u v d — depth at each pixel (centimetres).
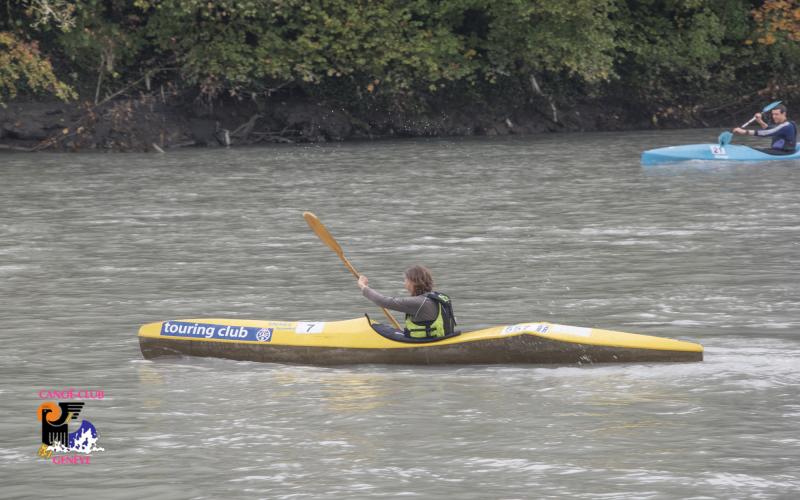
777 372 3209
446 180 8781
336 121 12769
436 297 3409
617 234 5953
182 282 4819
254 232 6231
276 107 12594
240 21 12012
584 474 2419
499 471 2450
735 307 4119
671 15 14862
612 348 3312
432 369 3347
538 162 10138
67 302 4422
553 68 13250
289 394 3094
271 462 2536
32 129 11281
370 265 5156
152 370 3384
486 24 13612
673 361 3319
